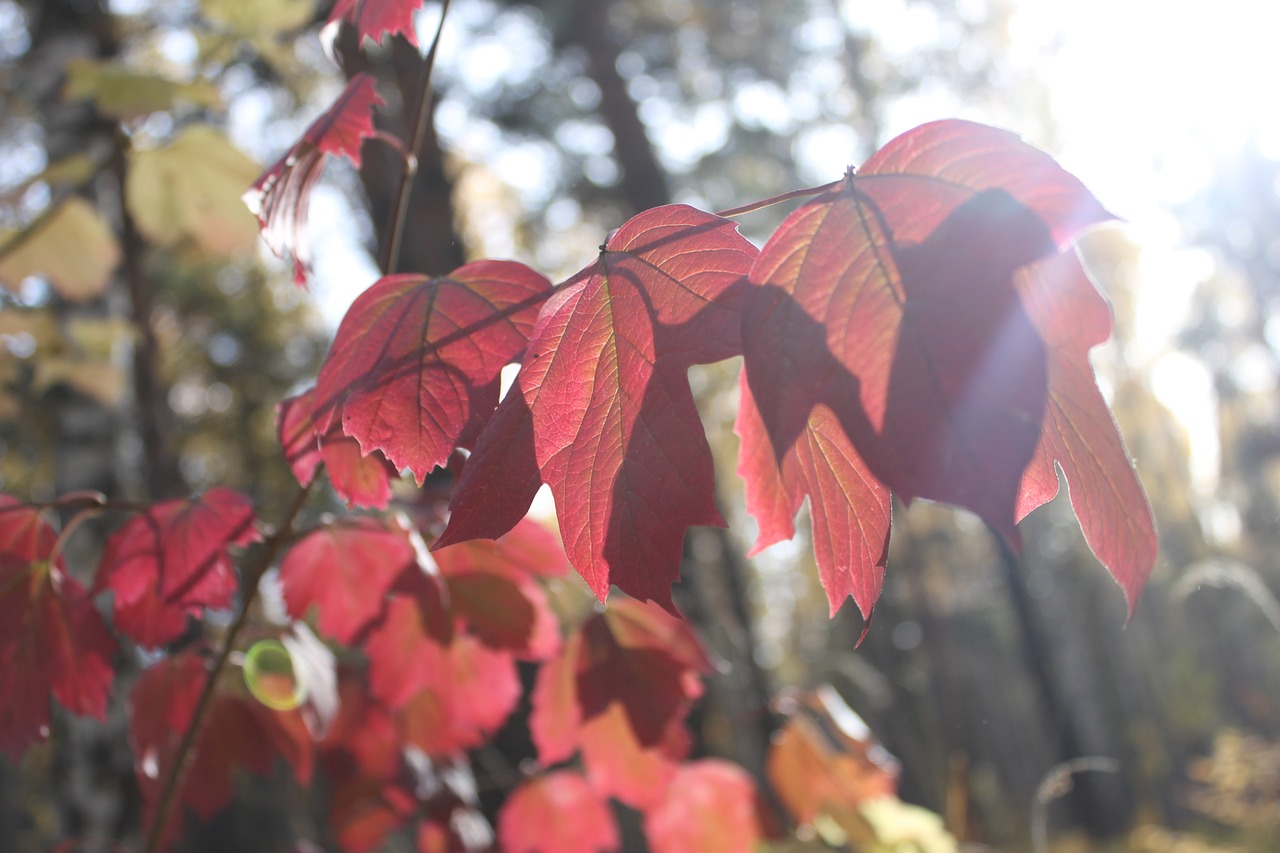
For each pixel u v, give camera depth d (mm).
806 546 4520
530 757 1203
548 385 307
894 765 797
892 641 5328
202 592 505
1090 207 275
